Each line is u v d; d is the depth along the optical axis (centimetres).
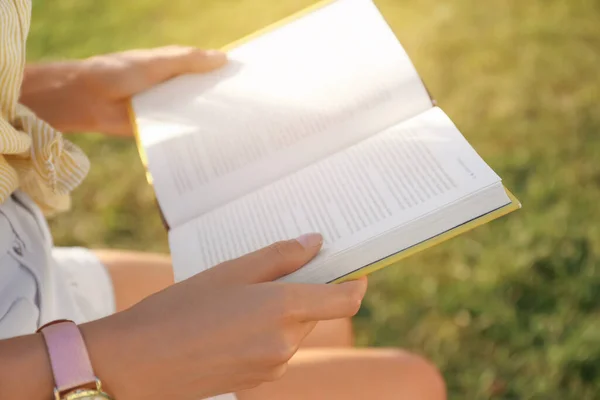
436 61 245
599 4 253
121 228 218
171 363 76
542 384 168
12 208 100
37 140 100
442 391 110
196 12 287
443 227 85
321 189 95
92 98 122
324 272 84
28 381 75
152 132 113
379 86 106
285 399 102
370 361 107
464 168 88
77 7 298
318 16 118
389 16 264
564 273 185
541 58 239
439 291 188
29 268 97
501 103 229
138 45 277
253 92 113
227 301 77
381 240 84
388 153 96
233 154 107
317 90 109
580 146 212
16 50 94
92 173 232
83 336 77
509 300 183
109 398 75
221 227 98
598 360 168
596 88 228
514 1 260
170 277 124
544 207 200
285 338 77
